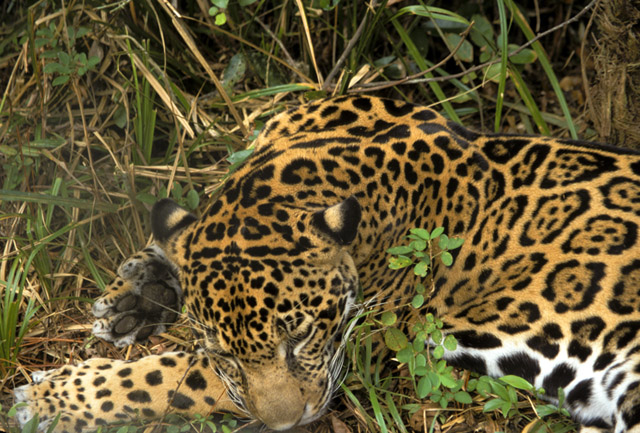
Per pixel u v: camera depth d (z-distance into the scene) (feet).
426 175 19.60
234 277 16.60
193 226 18.03
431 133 19.90
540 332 19.69
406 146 19.56
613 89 24.61
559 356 19.51
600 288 19.08
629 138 24.77
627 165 19.80
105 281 24.25
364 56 27.25
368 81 27.17
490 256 20.06
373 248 19.11
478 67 25.32
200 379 19.71
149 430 19.20
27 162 24.75
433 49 30.58
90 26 27.12
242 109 27.91
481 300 20.33
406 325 20.54
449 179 19.80
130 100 26.99
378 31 27.76
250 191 17.93
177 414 19.57
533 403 19.84
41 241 22.76
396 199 19.26
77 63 24.84
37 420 18.11
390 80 28.81
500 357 20.29
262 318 16.71
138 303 22.53
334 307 17.46
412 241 18.86
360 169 18.97
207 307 16.94
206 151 27.04
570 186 19.70
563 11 30.96
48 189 25.48
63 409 19.35
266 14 30.07
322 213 16.92
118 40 26.22
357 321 19.95
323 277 17.06
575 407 19.33
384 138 19.53
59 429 19.20
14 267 21.86
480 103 28.19
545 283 19.62
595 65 25.36
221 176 25.68
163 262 22.77
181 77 28.76
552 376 19.70
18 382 21.22
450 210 19.86
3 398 20.43
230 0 28.25
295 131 20.51
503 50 23.99
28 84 26.22
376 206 18.98
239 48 29.35
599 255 19.17
